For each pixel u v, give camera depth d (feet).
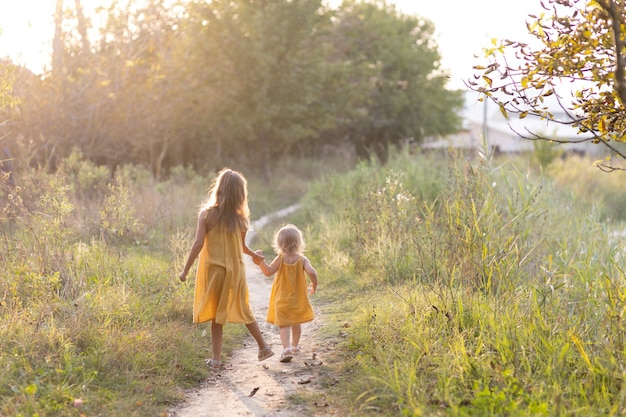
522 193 29.71
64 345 18.40
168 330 21.49
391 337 19.95
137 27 75.46
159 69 77.05
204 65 86.07
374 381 16.92
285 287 20.83
